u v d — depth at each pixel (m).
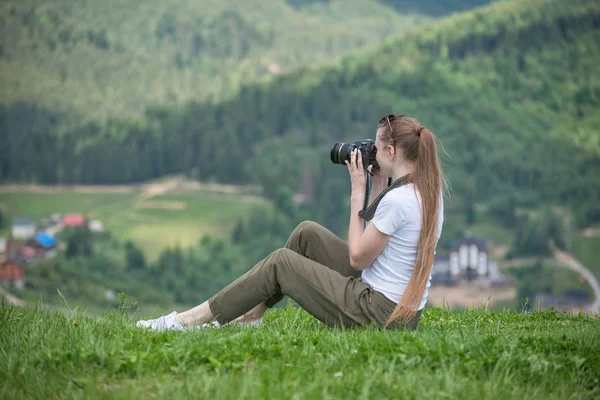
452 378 4.67
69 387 4.51
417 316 6.24
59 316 6.63
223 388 4.40
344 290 6.14
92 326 6.02
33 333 5.75
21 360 5.01
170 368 4.84
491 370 5.00
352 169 6.30
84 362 4.93
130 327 6.14
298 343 5.59
